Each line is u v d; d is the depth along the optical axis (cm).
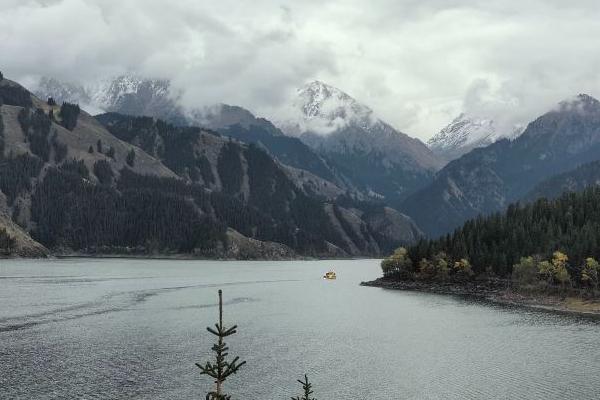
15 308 14538
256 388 8250
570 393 8206
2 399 7412
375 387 8462
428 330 13138
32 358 9475
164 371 8912
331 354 10469
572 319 15150
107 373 8731
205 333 12025
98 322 12975
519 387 8488
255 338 11775
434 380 8819
